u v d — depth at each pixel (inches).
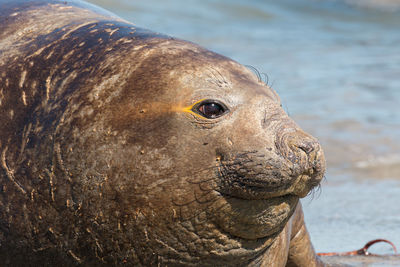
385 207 571.5
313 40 1608.0
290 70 1157.7
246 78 280.7
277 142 261.1
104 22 320.2
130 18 1557.6
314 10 2092.8
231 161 260.7
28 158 285.7
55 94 290.2
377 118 839.7
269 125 266.1
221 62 283.1
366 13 2137.1
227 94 269.3
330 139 744.3
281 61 1251.8
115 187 269.1
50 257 287.0
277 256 313.7
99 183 271.0
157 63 279.9
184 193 264.8
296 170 259.1
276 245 308.0
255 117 266.2
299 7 2097.7
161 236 271.6
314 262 430.9
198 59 280.8
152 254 276.5
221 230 271.6
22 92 300.0
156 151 265.9
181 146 264.8
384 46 1568.7
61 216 278.5
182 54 283.1
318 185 296.8
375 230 514.9
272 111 271.1
